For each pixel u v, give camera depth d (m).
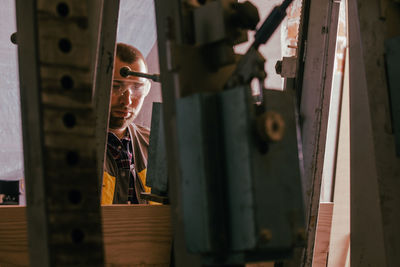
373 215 0.92
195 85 0.56
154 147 1.26
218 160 0.52
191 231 0.52
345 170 2.42
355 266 0.95
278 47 2.53
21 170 2.35
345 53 2.47
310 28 1.33
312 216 1.30
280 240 0.51
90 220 0.53
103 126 1.25
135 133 2.07
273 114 0.50
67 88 0.53
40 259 0.51
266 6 2.47
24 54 0.54
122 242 1.04
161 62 0.66
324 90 1.31
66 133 0.52
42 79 0.52
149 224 1.08
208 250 0.50
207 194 0.50
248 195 0.50
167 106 0.64
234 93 0.51
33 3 0.53
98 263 0.53
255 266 1.19
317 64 1.32
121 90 1.95
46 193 0.50
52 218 0.50
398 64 0.80
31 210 0.53
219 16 0.56
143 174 1.99
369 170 0.94
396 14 0.86
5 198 1.93
